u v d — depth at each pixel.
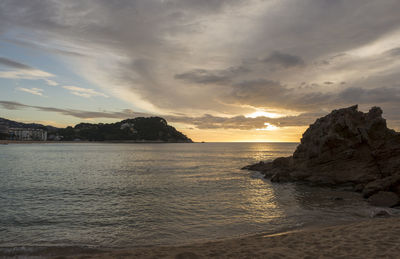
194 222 15.86
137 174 41.50
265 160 76.62
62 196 24.02
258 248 9.73
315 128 37.09
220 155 105.19
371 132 30.41
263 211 18.41
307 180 32.03
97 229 14.68
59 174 40.72
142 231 14.28
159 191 26.61
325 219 16.11
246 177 38.06
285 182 32.75
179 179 35.75
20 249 11.59
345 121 31.81
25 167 51.00
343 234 10.92
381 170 27.95
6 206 20.12
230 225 15.19
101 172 44.03
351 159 30.62
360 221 15.34
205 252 9.52
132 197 23.56
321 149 32.72
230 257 8.80
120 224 15.55
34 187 28.70
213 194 25.02
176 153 120.50
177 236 13.44
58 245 12.19
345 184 28.95
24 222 16.05
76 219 16.62
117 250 11.44
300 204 20.73
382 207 19.31
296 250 9.20
